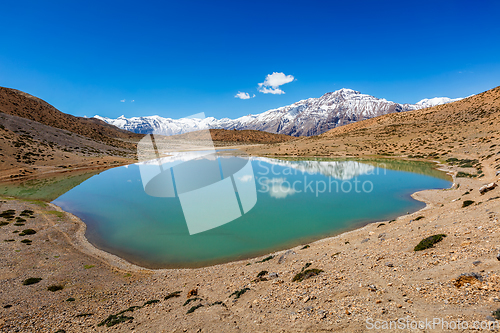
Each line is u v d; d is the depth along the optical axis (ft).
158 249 63.67
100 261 57.62
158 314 29.48
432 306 19.17
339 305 22.68
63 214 95.91
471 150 179.52
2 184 167.53
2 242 64.49
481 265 23.41
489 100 297.74
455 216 47.21
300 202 100.94
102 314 32.96
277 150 335.47
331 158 256.52
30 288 43.19
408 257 31.55
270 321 22.70
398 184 123.95
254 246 61.98
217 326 23.61
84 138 359.25
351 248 44.78
